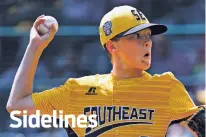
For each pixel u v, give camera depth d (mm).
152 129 8602
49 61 20312
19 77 8750
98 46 20359
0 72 20125
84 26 20438
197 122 8555
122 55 8789
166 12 21750
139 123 8617
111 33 8812
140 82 8742
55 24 8836
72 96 8844
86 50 20359
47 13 21484
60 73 20234
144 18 8836
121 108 8680
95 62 20312
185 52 20594
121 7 8891
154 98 8664
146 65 8766
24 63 8750
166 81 8711
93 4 21656
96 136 8719
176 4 21797
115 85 8773
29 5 21562
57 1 21656
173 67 20547
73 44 20453
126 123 8641
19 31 20594
